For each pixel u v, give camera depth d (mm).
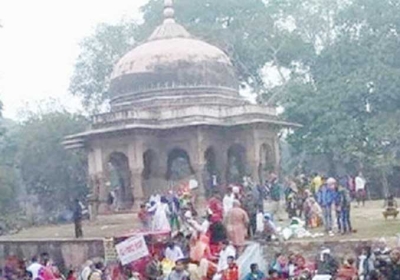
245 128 46125
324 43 75750
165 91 47812
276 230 31859
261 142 46344
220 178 46531
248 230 31656
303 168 71562
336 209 31641
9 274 28516
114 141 45906
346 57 67125
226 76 49469
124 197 48281
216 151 46594
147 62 48531
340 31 68500
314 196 38906
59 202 73000
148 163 46625
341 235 30750
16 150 79688
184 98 47438
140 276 25422
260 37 72562
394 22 66500
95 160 46625
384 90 63906
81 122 73250
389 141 62469
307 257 28891
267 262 29344
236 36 72688
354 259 25844
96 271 23312
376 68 64625
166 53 48531
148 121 45812
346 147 63688
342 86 65438
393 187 63938
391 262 20047
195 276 24078
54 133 72125
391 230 31109
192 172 45750
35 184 72875
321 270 24922
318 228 34375
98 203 46094
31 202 77500
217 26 72250
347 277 22406
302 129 66938
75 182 72062
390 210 36438
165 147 46375
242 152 46562
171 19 51656
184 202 36906
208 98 47656
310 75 71812
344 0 75812
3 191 63094
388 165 61281
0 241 38844
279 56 72188
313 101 66000
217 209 32062
